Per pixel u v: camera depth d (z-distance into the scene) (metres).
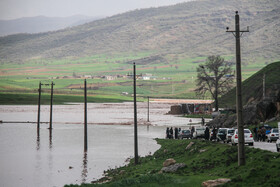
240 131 31.97
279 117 95.12
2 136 102.81
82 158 64.38
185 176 33.91
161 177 31.61
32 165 57.94
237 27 31.38
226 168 33.94
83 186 30.62
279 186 24.52
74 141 91.38
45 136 103.31
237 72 31.67
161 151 63.06
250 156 34.97
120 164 57.50
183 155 50.56
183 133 85.06
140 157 61.78
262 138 66.75
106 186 30.23
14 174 50.88
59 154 69.50
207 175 33.06
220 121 108.81
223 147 44.34
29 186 43.59
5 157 65.88
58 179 47.38
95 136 103.44
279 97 99.25
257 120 96.50
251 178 27.20
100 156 66.56
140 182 30.89
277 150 44.19
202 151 46.59
